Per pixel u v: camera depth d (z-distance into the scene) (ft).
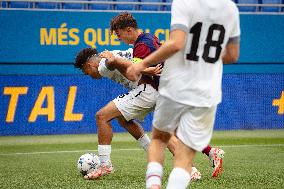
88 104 129.49
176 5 36.50
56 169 73.97
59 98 128.16
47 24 134.41
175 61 37.37
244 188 56.18
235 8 38.01
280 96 138.31
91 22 136.15
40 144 109.60
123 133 129.29
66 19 135.03
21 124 126.72
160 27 140.05
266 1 154.71
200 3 36.81
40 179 63.93
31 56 133.90
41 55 134.41
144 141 64.08
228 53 39.17
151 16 139.54
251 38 144.87
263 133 127.34
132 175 66.03
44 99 127.65
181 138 37.65
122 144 106.83
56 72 135.44
